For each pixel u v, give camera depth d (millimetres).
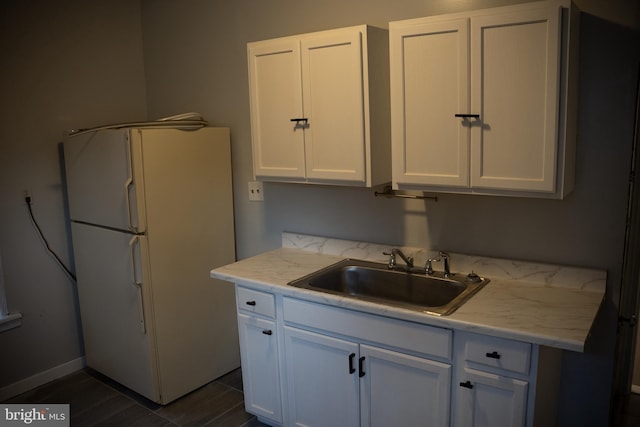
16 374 3121
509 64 1930
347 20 2674
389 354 2117
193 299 3027
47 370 3270
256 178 2732
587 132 2123
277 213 3127
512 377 1867
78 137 2979
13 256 3062
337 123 2381
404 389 2123
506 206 2350
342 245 2863
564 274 2234
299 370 2441
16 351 3109
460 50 2012
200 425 2744
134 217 2738
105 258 2973
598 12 2035
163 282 2861
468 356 1942
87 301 3205
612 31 2021
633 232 2359
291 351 2449
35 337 3197
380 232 2742
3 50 2926
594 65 2070
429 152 2162
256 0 2988
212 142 3062
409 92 2156
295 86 2469
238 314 2633
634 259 2457
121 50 3490
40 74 3096
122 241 2836
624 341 2709
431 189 2193
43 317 3227
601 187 2131
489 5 2254
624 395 2846
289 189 3047
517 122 1952
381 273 2605
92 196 2967
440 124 2111
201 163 3004
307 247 2996
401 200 2637
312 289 2318
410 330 2047
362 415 2271
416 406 2107
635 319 2549
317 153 2473
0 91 2930
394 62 2164
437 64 2074
